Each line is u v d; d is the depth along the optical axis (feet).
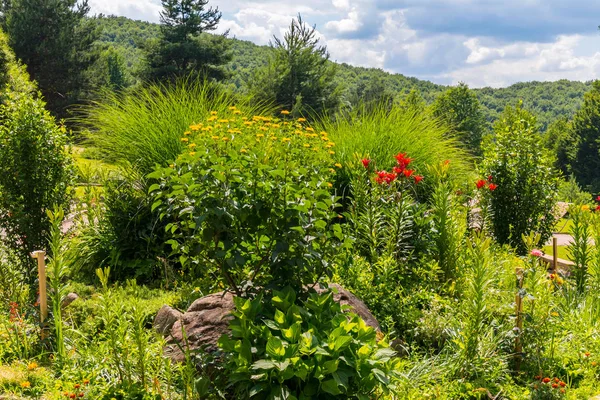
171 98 27.99
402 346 15.80
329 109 90.53
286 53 91.40
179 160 13.62
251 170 13.42
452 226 21.47
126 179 24.54
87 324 16.28
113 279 22.50
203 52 122.72
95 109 28.81
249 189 13.41
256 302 12.57
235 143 16.87
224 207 12.75
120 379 12.89
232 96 30.50
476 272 15.84
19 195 21.13
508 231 28.99
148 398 12.46
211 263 14.06
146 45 124.16
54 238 16.55
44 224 21.34
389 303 17.92
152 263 22.54
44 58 124.47
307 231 13.48
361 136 30.40
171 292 20.15
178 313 16.15
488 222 29.04
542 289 16.97
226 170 12.96
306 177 15.01
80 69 130.72
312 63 91.61
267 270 14.55
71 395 12.28
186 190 13.35
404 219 20.98
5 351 15.01
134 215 23.31
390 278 18.85
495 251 22.99
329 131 32.58
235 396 12.68
